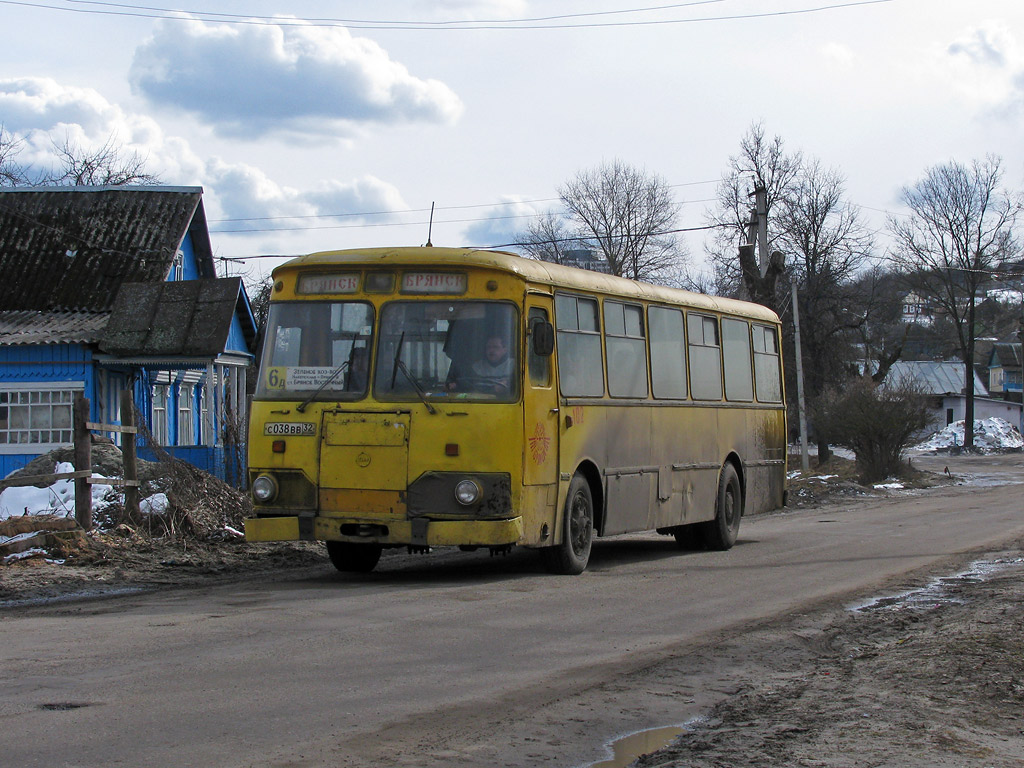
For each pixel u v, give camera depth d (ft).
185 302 82.48
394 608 35.81
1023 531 66.03
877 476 136.77
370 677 25.75
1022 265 223.10
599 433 47.06
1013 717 22.48
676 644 30.68
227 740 20.35
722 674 27.12
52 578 42.37
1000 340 399.85
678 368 54.90
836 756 19.71
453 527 39.78
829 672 27.22
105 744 19.95
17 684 24.59
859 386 141.38
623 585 42.47
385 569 48.16
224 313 81.30
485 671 26.71
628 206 221.05
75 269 96.89
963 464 188.85
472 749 20.27
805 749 20.20
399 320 41.39
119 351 80.28
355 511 40.57
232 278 84.07
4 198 106.01
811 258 189.37
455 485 39.99
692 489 55.67
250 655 27.94
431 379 40.75
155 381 90.27
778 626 33.71
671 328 54.60
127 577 43.55
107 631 31.27
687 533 58.75
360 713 22.53
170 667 26.45
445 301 41.29
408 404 40.55
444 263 41.45
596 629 32.68
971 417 240.32
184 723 21.47
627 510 49.52
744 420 62.34
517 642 30.40
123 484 52.42
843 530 69.97
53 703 22.91
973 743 20.51
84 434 49.57
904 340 203.10
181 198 106.93
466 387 40.52
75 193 106.93
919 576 45.75
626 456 49.42
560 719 22.54
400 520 40.19
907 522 75.51
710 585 42.83
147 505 53.78
